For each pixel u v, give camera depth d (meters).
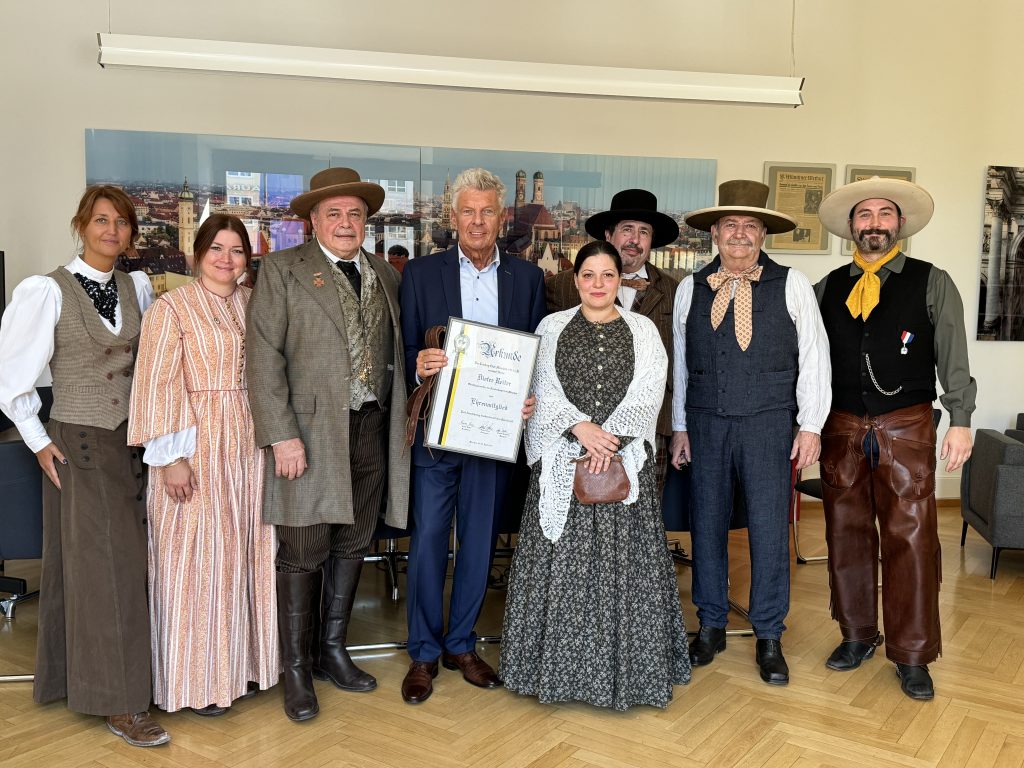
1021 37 6.12
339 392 2.85
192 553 2.75
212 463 2.76
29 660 3.36
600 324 2.97
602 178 5.75
